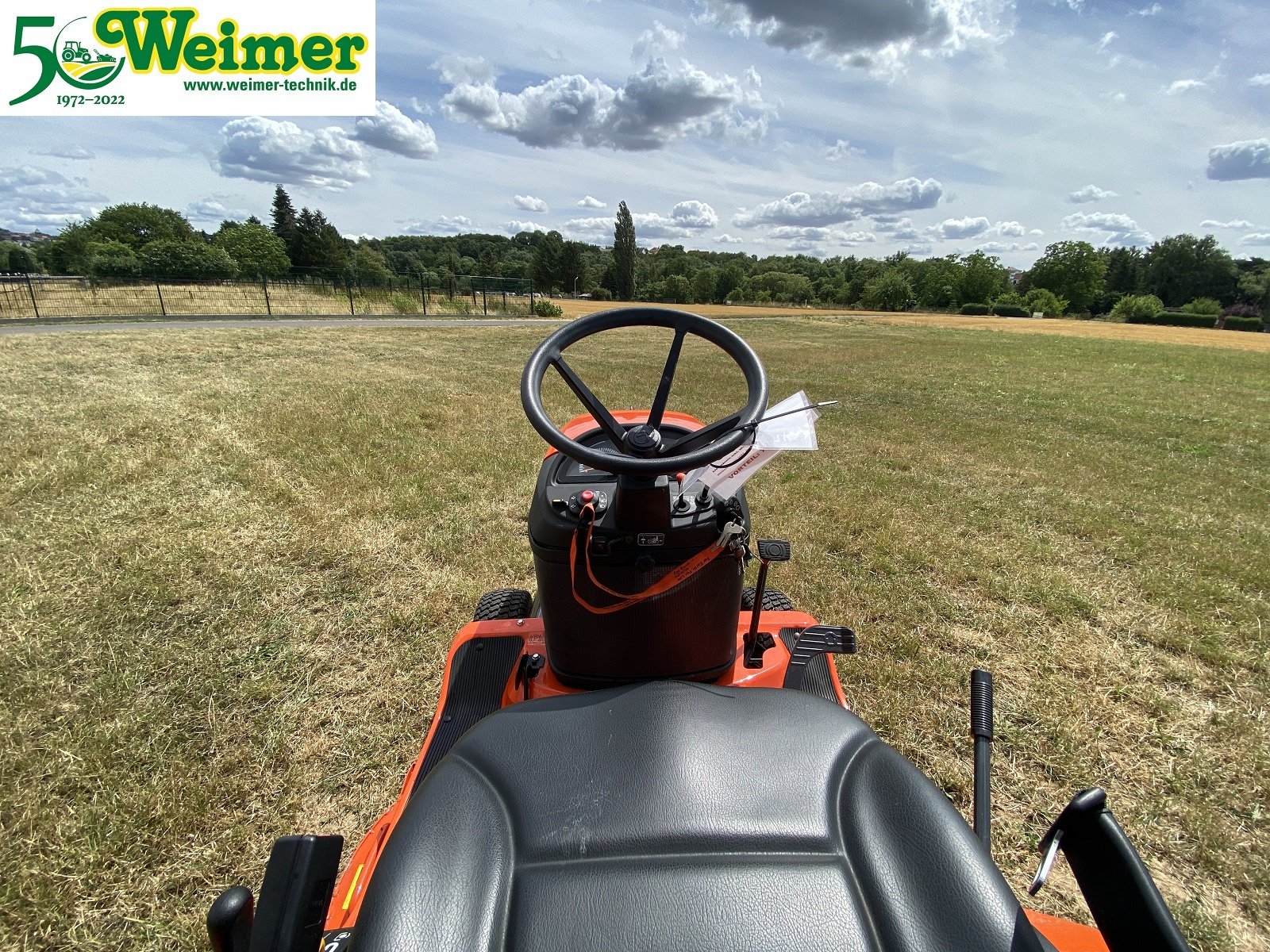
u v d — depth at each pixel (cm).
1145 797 228
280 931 87
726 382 1052
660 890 80
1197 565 414
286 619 328
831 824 89
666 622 160
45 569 366
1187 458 707
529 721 108
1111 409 992
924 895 79
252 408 750
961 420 854
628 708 110
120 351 1168
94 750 236
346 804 221
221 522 434
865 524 460
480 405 800
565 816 89
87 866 193
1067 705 273
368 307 2791
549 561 155
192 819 210
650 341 1731
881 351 1850
